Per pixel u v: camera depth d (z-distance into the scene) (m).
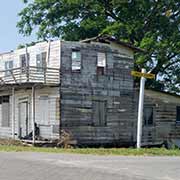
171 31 44.56
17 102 34.75
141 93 26.55
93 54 33.06
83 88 32.28
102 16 45.84
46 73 30.83
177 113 38.56
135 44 43.62
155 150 25.56
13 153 20.98
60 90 31.12
